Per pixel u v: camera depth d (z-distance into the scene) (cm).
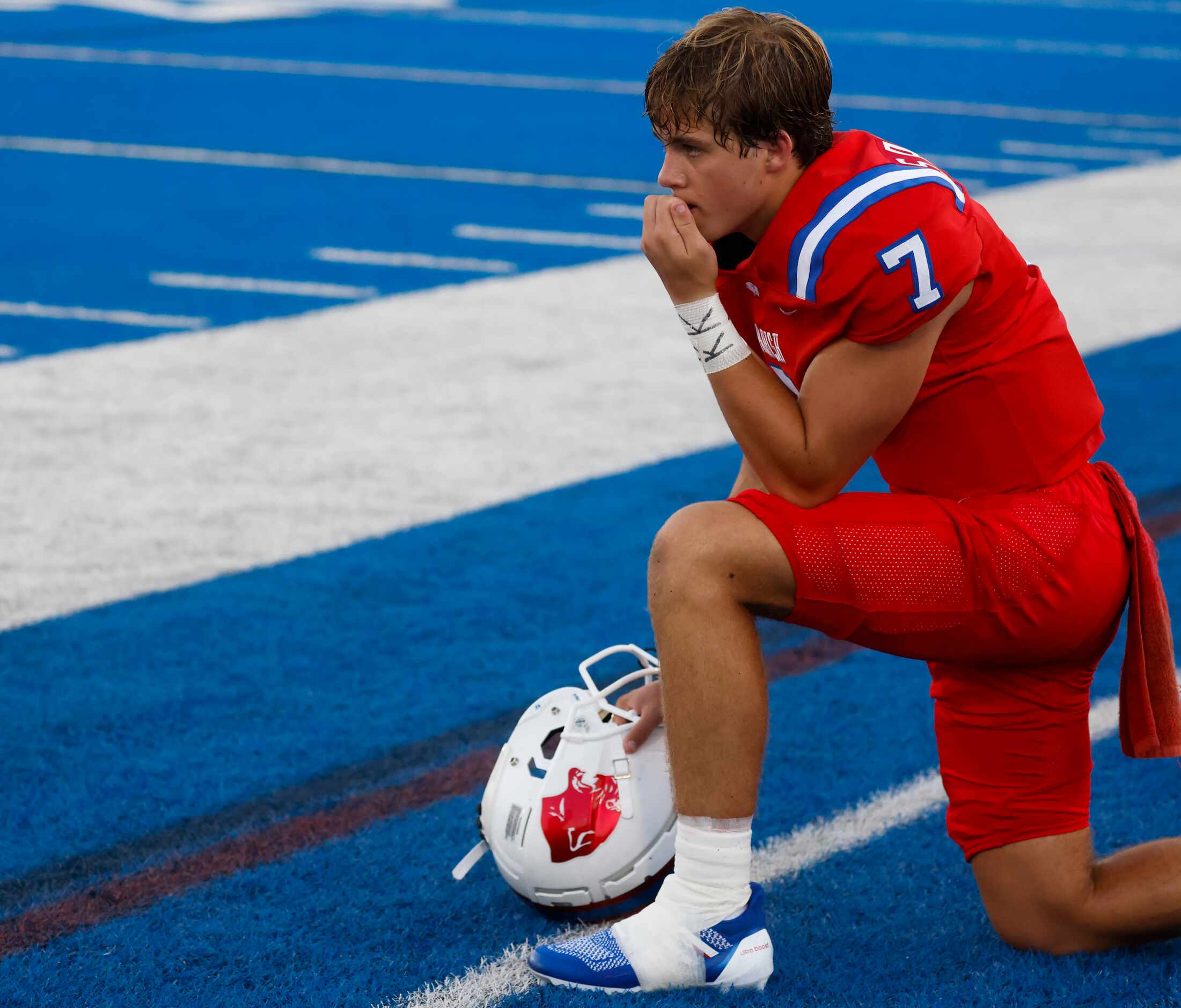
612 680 1583
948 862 1210
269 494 2223
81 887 1180
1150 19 10181
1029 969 1020
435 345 3142
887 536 963
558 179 5103
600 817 1068
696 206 962
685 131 946
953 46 8694
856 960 1056
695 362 3042
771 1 10562
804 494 972
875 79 7362
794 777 1366
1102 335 3186
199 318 3325
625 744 1082
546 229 4350
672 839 1086
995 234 980
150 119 6159
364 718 1495
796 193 947
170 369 2920
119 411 2644
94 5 10000
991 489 993
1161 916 1012
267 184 4947
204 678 1588
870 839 1250
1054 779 1023
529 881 1083
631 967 1000
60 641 1683
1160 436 2480
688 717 970
